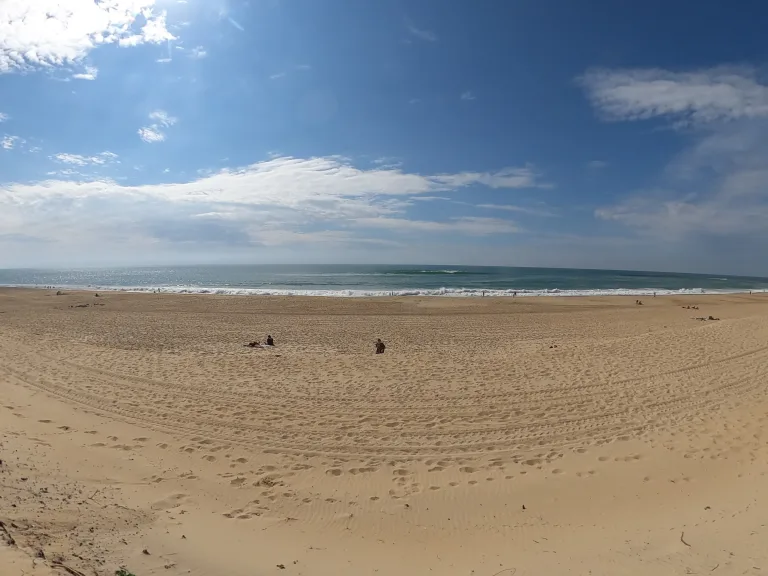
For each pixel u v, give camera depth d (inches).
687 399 343.0
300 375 421.1
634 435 283.7
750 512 176.4
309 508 208.1
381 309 1067.9
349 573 151.5
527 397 354.3
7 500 175.2
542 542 174.9
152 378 411.8
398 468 248.7
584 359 462.9
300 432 295.6
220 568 147.8
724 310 1092.5
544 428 298.5
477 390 372.2
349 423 309.0
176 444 277.6
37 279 3063.5
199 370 439.8
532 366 442.0
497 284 2273.6
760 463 233.9
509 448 271.1
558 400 347.3
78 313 958.4
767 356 451.8
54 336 656.4
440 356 502.6
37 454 242.5
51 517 166.4
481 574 150.4
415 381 398.3
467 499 215.6
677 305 1217.4
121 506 192.5
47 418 311.6
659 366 427.5
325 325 822.5
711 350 480.4
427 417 318.3
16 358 488.7
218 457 261.6
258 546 169.0
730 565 137.6
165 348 578.9
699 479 225.0
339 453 267.0
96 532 161.2
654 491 216.2
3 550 127.8
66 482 211.5
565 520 194.2
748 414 307.1
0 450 238.7
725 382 378.6
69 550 140.2
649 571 140.7
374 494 221.9
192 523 184.7
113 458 253.8
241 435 291.3
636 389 366.9
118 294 1386.6
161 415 323.9
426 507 209.0
